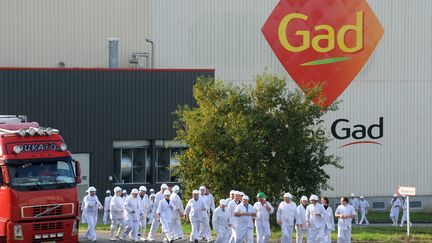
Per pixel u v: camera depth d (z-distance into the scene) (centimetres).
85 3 11062
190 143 7994
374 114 11975
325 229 6100
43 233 5538
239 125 7844
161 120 10544
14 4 10800
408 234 7056
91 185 10256
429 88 12125
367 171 11969
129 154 10531
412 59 12094
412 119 12106
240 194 6088
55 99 10100
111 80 10344
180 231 6612
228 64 11488
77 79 10194
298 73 11662
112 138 10344
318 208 6056
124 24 11194
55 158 5647
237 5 11500
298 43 11662
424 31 12125
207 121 7938
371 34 11919
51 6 10938
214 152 7944
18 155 5544
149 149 10588
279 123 8081
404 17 12069
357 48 11856
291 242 6169
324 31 11738
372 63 11938
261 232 6072
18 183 5503
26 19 10850
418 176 12138
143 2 11250
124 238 6662
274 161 8069
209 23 11431
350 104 11888
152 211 6800
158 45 11306
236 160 7812
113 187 10375
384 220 10881
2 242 5559
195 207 6488
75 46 11038
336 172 11869
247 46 11531
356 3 11850
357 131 11925
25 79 9988
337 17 11775
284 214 6109
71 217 5656
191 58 11400
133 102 10438
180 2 11362
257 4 11550
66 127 10144
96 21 11106
